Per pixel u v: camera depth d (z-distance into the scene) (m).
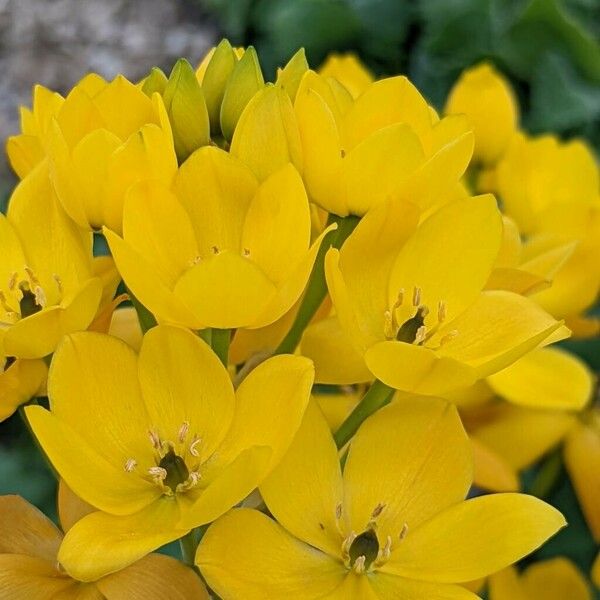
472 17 0.55
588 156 0.32
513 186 0.31
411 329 0.22
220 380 0.21
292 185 0.21
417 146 0.21
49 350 0.21
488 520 0.21
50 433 0.20
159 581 0.21
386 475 0.22
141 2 0.64
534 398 0.28
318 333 0.22
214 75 0.23
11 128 0.61
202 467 0.22
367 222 0.21
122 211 0.21
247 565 0.21
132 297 0.22
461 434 0.22
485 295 0.22
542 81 0.55
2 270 0.23
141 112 0.22
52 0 0.64
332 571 0.22
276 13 0.58
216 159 0.21
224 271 0.20
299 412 0.20
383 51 0.57
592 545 0.36
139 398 0.22
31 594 0.22
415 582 0.21
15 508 0.23
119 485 0.21
